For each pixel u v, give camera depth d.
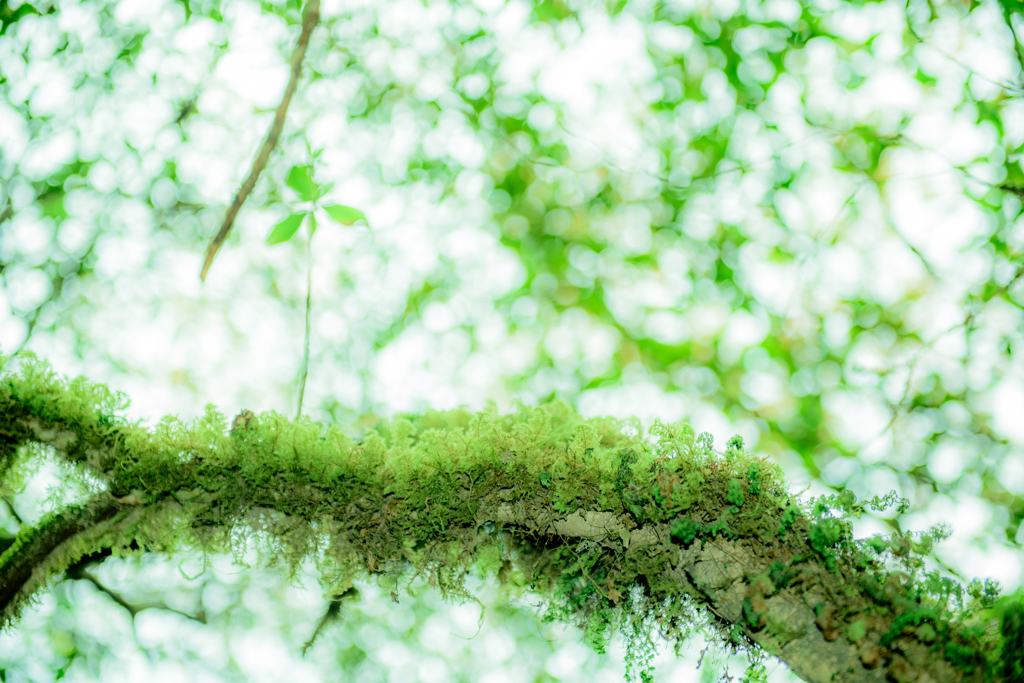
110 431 1.38
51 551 1.37
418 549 1.34
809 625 1.14
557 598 1.36
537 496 1.29
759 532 1.17
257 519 1.35
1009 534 4.26
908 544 1.17
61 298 5.10
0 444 1.39
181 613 4.80
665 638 1.29
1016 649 1.08
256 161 1.58
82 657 5.04
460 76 5.50
